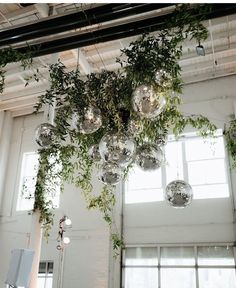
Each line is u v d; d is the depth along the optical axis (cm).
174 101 280
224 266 607
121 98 243
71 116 254
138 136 275
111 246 690
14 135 903
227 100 698
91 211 732
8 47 309
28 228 787
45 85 754
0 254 793
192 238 642
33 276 526
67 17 288
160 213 683
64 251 725
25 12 560
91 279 680
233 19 574
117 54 659
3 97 810
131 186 734
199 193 673
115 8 274
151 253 664
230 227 622
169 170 716
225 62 663
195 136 713
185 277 627
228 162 659
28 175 847
